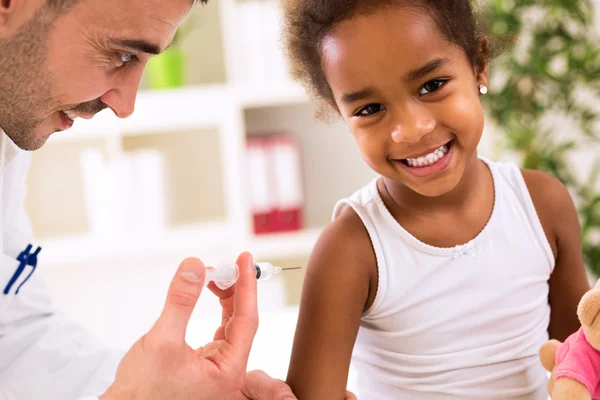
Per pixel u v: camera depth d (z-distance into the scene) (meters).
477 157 1.28
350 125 1.12
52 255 3.03
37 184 3.44
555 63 2.97
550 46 2.70
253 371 1.26
